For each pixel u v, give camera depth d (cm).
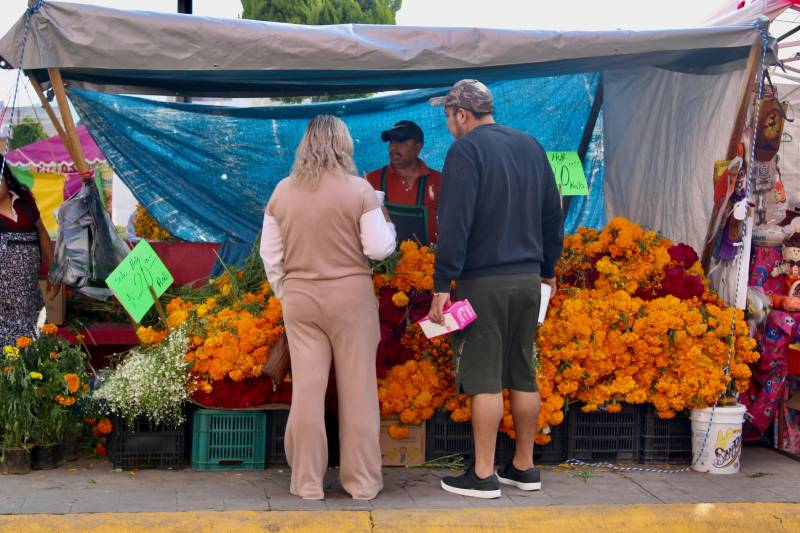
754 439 563
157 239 686
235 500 426
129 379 464
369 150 686
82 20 438
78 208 512
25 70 500
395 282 498
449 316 420
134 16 440
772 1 504
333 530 396
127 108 635
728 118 550
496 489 440
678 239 599
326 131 423
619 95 659
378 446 438
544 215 454
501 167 423
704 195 573
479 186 421
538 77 601
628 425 515
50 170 1210
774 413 549
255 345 467
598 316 498
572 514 420
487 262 425
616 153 667
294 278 423
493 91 671
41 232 539
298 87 646
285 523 397
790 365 530
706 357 496
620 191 667
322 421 428
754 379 540
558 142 683
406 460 496
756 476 495
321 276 417
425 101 679
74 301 595
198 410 478
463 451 502
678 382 497
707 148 568
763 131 532
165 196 655
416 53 461
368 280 429
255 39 446
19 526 383
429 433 500
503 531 406
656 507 431
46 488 439
